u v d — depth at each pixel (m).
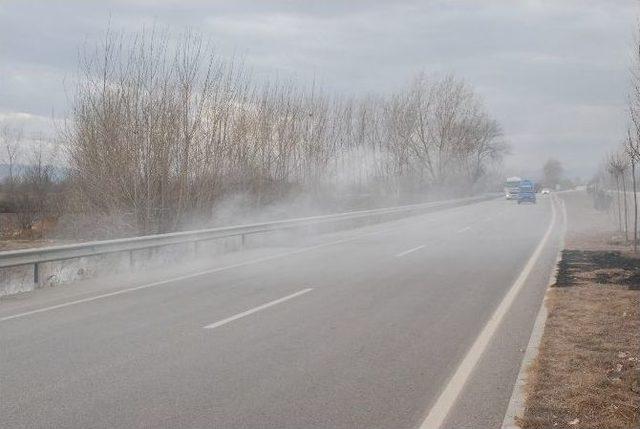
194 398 5.78
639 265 14.88
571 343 7.70
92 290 12.24
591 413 5.32
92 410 5.47
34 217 32.28
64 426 5.11
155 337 8.16
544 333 8.26
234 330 8.57
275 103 31.30
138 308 10.23
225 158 24.78
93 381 6.30
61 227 26.36
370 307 10.23
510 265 15.60
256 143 27.69
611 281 12.52
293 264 16.11
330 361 7.05
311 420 5.25
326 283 12.80
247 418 5.29
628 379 6.16
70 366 6.84
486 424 5.20
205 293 11.70
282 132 31.09
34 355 7.30
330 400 5.75
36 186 33.03
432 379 6.41
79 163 21.81
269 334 8.33
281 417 5.32
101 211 21.58
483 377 6.49
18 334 8.39
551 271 14.45
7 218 32.91
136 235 21.05
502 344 7.86
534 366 6.69
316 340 8.01
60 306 10.50
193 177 22.73
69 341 7.97
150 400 5.73
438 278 13.44
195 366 6.83
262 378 6.40
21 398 5.79
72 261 15.76
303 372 6.62
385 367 6.82
